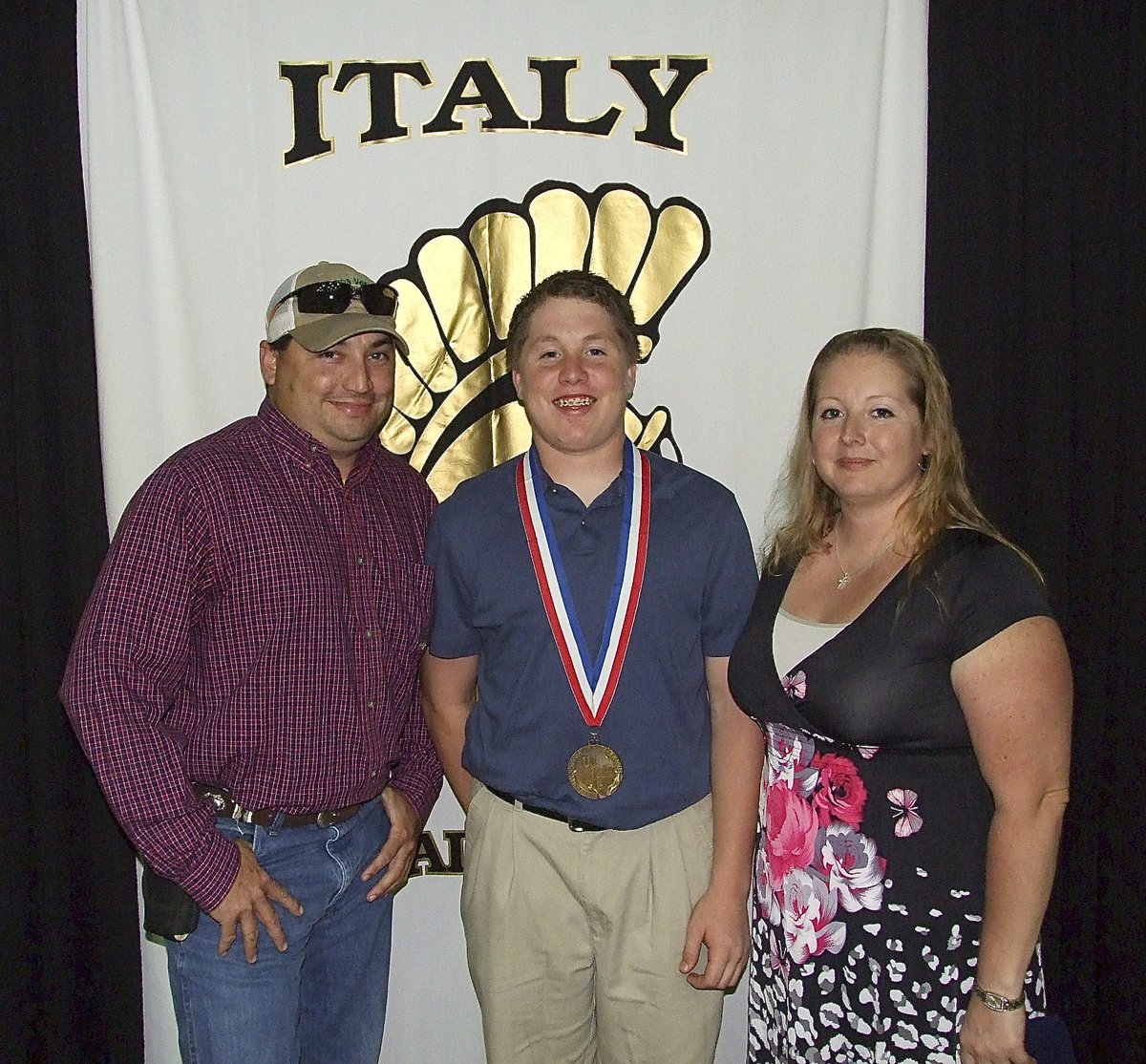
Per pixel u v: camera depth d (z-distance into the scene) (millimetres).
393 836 1716
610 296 1583
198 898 1449
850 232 1940
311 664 1519
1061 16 1863
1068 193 1884
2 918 1941
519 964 1615
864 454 1358
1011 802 1281
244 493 1501
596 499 1596
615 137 1932
